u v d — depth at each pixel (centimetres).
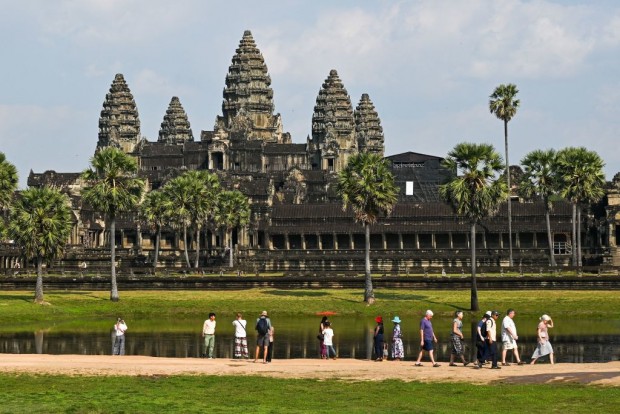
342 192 16050
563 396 6894
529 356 9975
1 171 17550
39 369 8169
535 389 7162
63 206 16050
